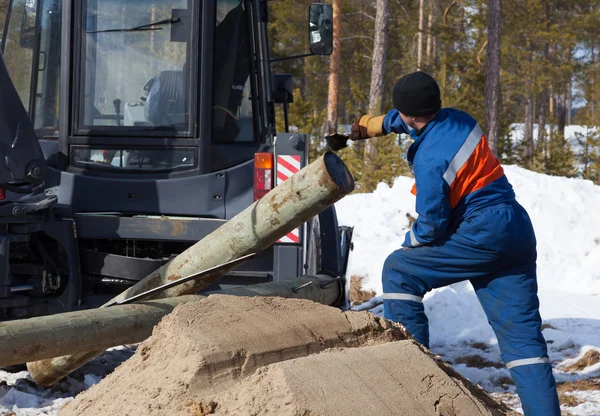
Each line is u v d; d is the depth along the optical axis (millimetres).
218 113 5691
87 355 4328
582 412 4594
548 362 3627
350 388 2682
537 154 25594
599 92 33781
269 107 6250
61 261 5105
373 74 22750
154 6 5602
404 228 11484
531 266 3744
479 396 3156
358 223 11633
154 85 5613
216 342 2965
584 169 28000
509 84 33719
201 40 5566
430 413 2709
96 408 3033
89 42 5613
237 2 5758
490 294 3742
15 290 4844
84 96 5625
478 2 29266
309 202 3865
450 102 21703
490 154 3717
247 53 5785
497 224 3592
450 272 3752
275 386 2643
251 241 4121
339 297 5336
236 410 2627
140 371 3076
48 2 5738
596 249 9797
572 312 7641
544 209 10727
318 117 20594
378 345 3043
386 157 17984
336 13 24688
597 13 33219
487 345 6609
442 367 3172
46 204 4840
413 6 34250
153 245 5781
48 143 5691
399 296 3844
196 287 4402
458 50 29812
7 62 5883
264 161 5445
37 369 4527
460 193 3639
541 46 34812
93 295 5387
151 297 4367
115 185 5562
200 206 5570
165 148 5605
